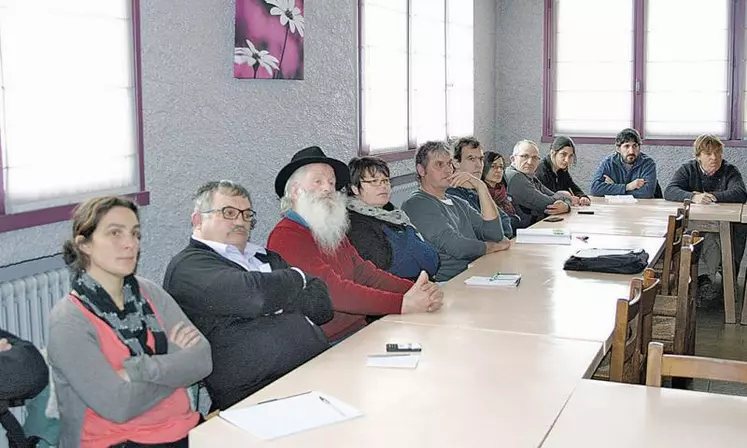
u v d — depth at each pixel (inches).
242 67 160.4
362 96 216.5
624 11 296.2
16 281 114.1
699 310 239.6
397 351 99.6
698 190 253.8
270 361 107.0
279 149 177.9
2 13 114.3
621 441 72.0
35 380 87.4
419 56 251.8
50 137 123.1
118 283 93.5
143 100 139.1
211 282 105.5
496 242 179.9
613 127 302.7
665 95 294.0
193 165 151.7
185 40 147.8
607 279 142.7
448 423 76.6
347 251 135.9
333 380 89.2
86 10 127.9
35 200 121.3
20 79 117.8
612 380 102.3
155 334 94.4
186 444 92.9
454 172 180.7
